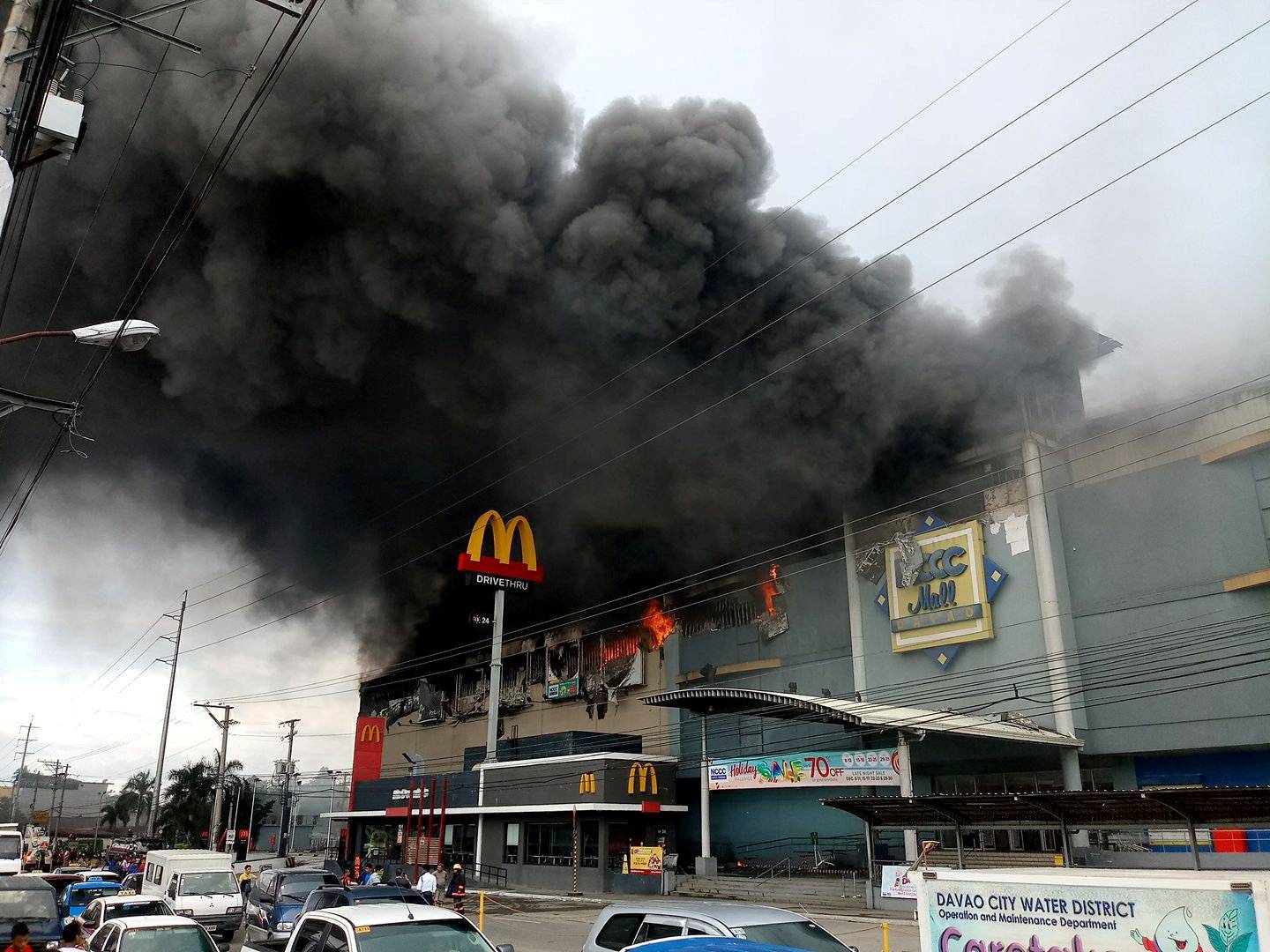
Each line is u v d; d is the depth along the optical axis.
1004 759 32.97
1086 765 32.31
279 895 20.33
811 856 36.66
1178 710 29.62
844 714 28.77
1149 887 7.26
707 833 35.84
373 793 53.41
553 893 35.66
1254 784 28.48
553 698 53.94
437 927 8.76
